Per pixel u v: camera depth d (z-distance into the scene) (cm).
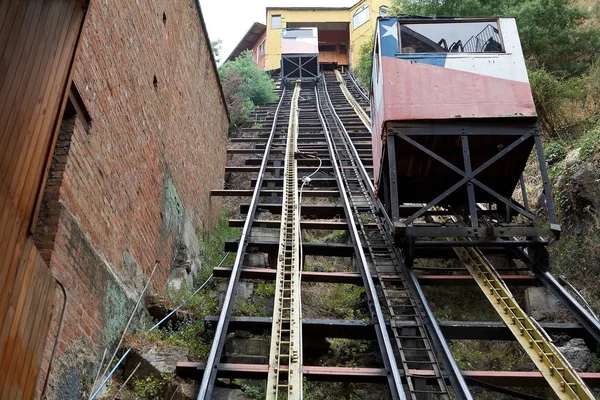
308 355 642
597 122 975
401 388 439
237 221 869
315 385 600
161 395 468
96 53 489
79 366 421
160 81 721
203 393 424
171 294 673
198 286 799
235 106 1794
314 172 1124
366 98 2244
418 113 698
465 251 748
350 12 3978
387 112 703
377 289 685
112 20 536
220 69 2041
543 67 1223
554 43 1282
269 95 2175
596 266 700
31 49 298
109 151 519
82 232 447
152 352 505
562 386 469
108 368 476
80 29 353
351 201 964
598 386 491
